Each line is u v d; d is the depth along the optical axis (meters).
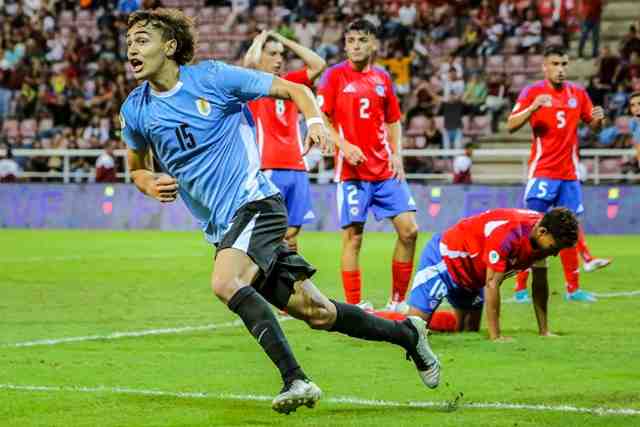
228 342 19.72
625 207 48.81
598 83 58.31
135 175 14.58
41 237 49.00
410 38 63.59
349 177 23.77
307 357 17.98
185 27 13.61
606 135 55.88
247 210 13.39
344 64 23.80
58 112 63.56
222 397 14.82
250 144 13.78
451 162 57.88
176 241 46.38
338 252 39.94
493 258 18.91
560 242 18.41
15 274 32.59
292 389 12.46
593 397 14.63
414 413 13.72
